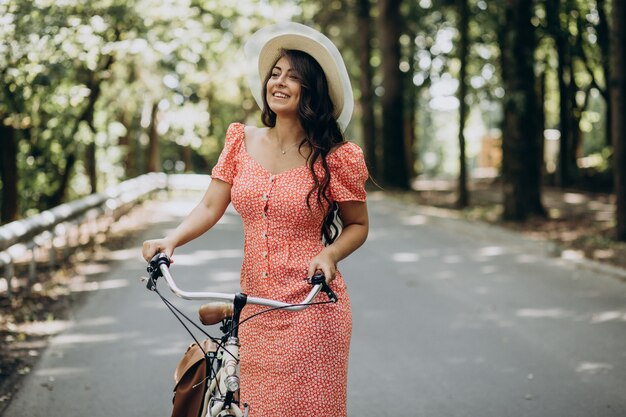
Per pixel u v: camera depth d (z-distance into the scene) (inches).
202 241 580.1
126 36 527.2
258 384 134.1
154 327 307.3
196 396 146.8
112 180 1008.2
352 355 271.6
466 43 870.4
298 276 132.3
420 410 216.5
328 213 135.7
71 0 429.1
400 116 1181.1
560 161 1203.2
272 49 139.0
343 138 137.7
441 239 600.7
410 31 1185.4
